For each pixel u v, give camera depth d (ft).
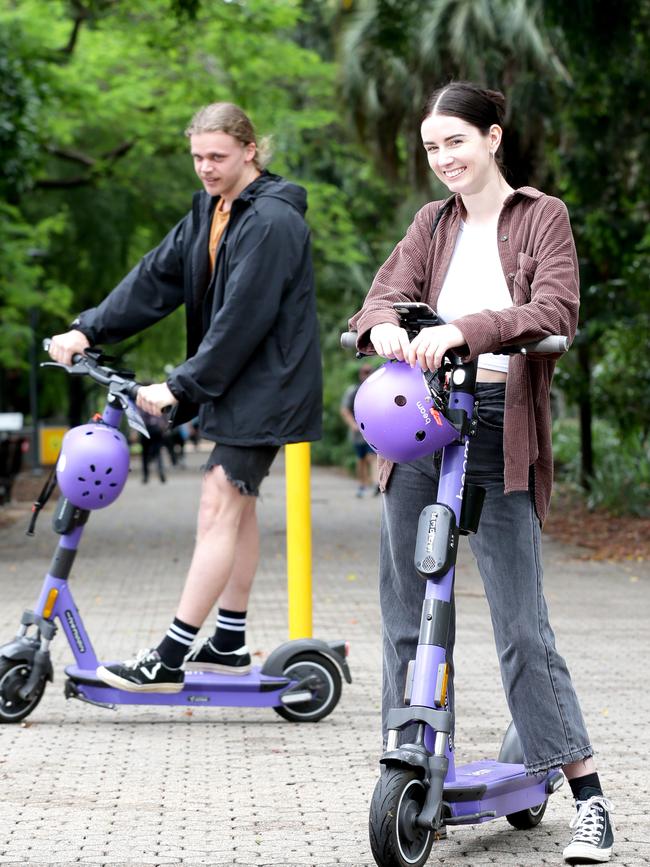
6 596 78.89
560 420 167.02
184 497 189.06
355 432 182.91
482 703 46.52
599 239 123.24
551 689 28.17
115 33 164.25
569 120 122.93
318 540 117.80
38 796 34.22
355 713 45.78
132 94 169.78
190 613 42.70
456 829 31.50
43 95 135.64
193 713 46.01
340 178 232.12
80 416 289.33
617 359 132.98
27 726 43.39
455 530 26.43
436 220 29.19
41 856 29.01
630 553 100.78
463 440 26.78
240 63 163.84
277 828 31.24
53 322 243.60
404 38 129.39
